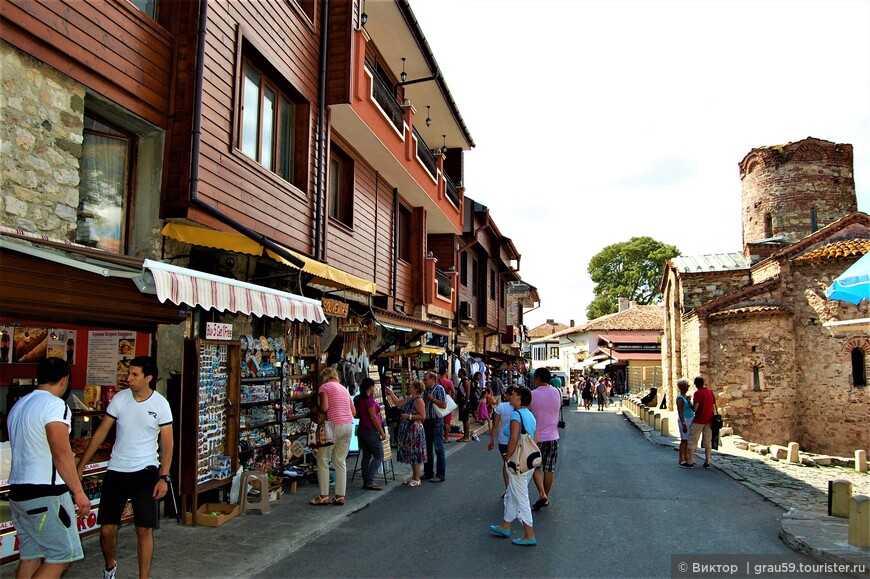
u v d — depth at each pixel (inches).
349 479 407.8
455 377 818.8
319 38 435.2
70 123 236.4
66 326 249.6
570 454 574.9
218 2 306.2
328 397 329.7
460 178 877.2
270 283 383.6
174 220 288.7
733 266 1093.8
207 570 217.0
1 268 185.6
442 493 371.2
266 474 304.0
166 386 290.2
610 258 2620.6
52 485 172.2
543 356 3075.8
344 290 444.5
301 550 250.4
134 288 225.5
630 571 229.0
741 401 842.2
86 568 215.6
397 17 548.7
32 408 172.9
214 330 295.1
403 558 241.3
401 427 400.5
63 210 233.8
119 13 258.8
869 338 783.1
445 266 847.7
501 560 239.8
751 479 446.0
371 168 558.3
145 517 198.8
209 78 298.5
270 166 384.2
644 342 1861.5
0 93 208.1
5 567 209.0
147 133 287.6
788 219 1141.1
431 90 697.0
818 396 812.6
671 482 428.8
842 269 810.8
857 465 532.1
